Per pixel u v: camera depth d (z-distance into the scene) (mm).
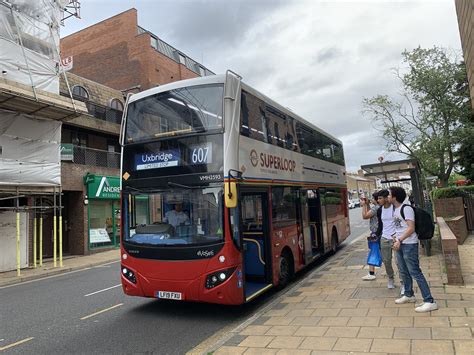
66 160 18875
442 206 13328
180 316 7102
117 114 23484
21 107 14445
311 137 11703
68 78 21562
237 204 6641
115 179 21484
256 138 7770
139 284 6969
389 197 6035
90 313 7691
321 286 8023
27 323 7258
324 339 4930
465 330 4789
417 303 6102
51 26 16156
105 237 20969
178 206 6824
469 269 8102
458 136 20750
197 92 7113
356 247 14633
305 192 10500
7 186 14141
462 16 5180
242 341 5129
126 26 31719
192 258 6531
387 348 4445
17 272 14297
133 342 5812
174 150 7023
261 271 7969
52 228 19375
